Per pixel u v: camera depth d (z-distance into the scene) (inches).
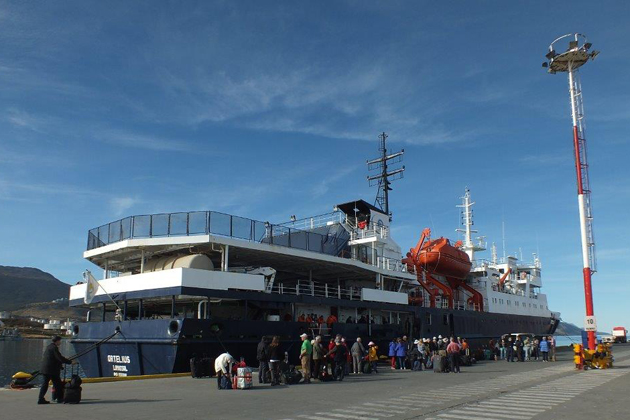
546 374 970.1
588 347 1106.1
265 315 1093.8
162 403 538.0
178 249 1004.6
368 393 646.5
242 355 950.4
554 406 534.0
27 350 3405.5
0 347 3678.6
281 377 762.8
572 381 822.5
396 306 1326.3
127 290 959.0
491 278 1854.1
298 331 1056.8
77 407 506.0
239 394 625.3
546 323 2208.4
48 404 525.0
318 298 1117.1
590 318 1084.5
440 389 701.3
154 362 888.3
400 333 1328.7
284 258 1115.3
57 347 542.3
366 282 1430.9
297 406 523.5
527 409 512.4
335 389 694.5
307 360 797.9
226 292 939.3
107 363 963.3
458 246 1717.5
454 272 1599.4
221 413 473.4
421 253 1547.7
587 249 1078.4
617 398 601.6
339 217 1409.9
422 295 1557.6
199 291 899.4
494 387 730.8
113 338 951.6
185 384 738.2
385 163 1819.6
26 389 681.0
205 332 891.4
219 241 958.4
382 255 1406.3
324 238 1285.7
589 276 1073.5
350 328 1184.8
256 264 1185.4
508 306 1898.4
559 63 1138.7
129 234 992.2
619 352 2027.6
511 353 1424.7
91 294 1000.9
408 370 1080.8
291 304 1091.3
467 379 864.9
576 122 1120.8
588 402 566.3
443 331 1472.7
